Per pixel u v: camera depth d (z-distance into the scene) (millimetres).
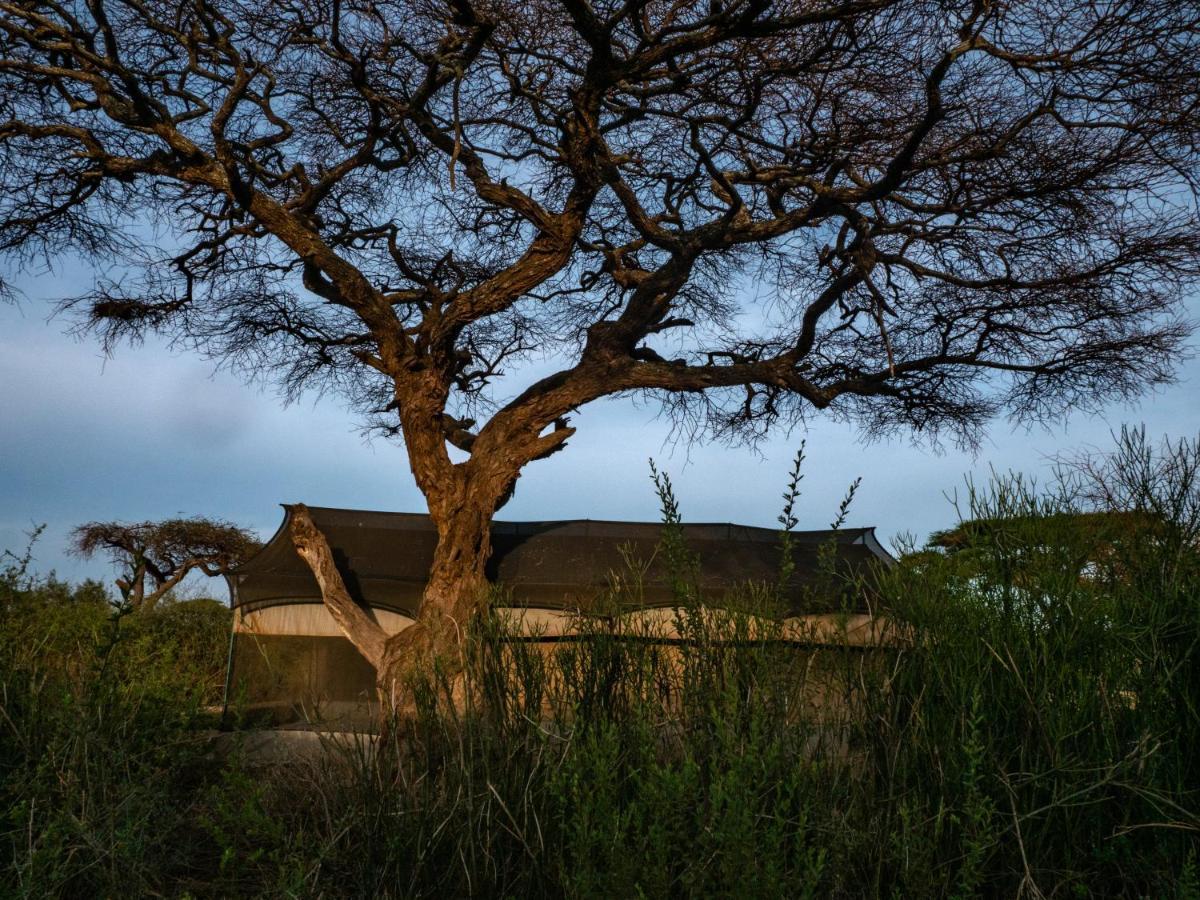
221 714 6379
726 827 2262
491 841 2951
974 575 3432
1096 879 2715
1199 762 2840
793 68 8070
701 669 3262
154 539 18875
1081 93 7938
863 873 2660
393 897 2934
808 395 10391
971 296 10727
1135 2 7129
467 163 9969
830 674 3285
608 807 2533
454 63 8047
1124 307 9844
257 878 3332
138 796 3443
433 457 9750
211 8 9344
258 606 9969
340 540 10898
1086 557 3410
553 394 10000
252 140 10609
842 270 10547
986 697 2986
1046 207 9023
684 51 7973
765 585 3574
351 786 3475
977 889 2727
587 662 3432
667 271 10109
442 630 3895
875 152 9000
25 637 4898
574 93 8648
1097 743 2830
